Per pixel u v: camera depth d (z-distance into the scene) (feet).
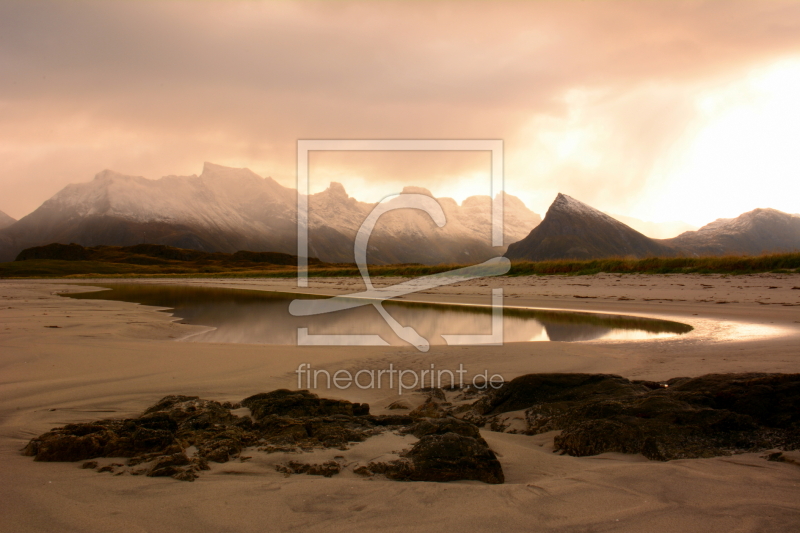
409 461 12.90
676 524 9.31
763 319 46.83
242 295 108.88
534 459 14.32
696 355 30.66
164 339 46.26
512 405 20.49
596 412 16.78
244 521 9.56
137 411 20.11
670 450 13.76
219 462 13.55
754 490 10.85
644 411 16.06
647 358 30.71
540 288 88.17
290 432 15.71
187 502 10.45
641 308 60.29
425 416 19.35
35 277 297.53
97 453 13.75
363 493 11.02
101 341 39.22
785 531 8.93
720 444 14.07
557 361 30.73
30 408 20.44
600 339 42.29
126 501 10.50
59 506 10.12
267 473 12.71
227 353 34.96
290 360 32.81
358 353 35.40
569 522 9.46
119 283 194.49
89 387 24.44
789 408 15.43
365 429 16.40
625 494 10.81
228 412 18.40
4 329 44.62
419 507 10.23
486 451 13.01
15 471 12.35
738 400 16.21
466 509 10.10
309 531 9.13
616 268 99.35
